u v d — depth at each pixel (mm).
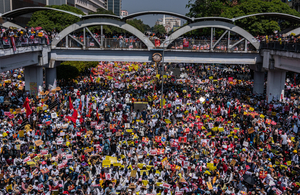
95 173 28797
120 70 87938
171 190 25109
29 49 48562
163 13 56500
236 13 89312
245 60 59438
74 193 24797
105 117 44469
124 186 25500
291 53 45906
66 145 33156
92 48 57875
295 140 36781
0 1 108875
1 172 27156
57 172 27266
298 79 81000
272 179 26547
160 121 41812
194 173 26812
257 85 61969
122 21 57344
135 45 58375
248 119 42750
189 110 47656
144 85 64188
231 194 24766
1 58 41875
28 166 28109
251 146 35969
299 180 27203
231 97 56281
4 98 44469
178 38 59969
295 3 116500
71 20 107000
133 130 38250
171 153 31562
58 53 58469
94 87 59375
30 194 24828
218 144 34156
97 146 32594
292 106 49656
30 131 36719
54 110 45375
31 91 55875
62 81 66250
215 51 58375
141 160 29359
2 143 32375
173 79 70500
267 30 88000
